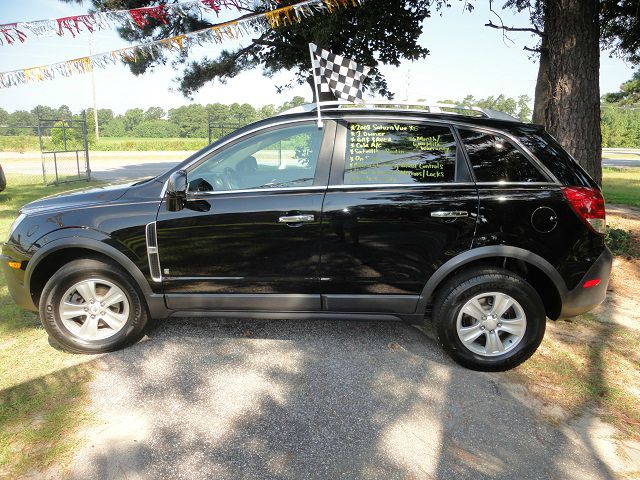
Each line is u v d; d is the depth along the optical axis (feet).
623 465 8.04
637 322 13.84
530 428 8.97
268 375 10.62
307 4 18.58
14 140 127.44
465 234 10.54
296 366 11.02
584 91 20.30
